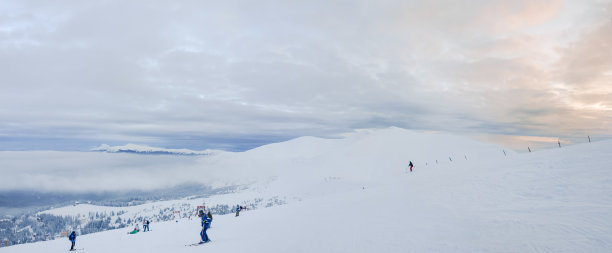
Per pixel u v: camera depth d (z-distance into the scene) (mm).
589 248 6816
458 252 8078
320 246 11555
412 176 37938
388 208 17078
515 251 7492
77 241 30562
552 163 17625
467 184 18672
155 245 20266
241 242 16234
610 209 9062
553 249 7141
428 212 13883
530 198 12672
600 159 15461
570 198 11281
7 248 29062
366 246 10219
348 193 35688
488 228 9656
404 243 9688
